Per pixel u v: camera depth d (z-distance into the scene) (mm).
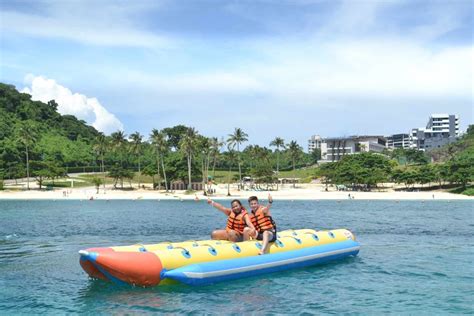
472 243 21734
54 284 12125
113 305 10117
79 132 172375
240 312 9789
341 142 185500
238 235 13688
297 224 34219
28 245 20984
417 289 11906
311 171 147500
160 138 103500
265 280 12438
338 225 32969
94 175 128250
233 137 107812
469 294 11438
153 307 9992
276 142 126500
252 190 106125
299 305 10367
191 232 27359
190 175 102125
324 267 14547
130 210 52375
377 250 18953
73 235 25562
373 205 66938
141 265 10812
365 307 10273
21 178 112438
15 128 141125
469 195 90312
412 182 104688
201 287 11492
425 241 22562
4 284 12156
